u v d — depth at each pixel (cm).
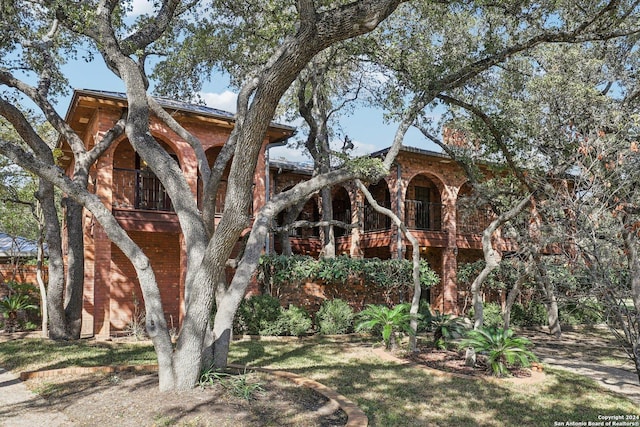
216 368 611
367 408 577
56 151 1366
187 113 1207
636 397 700
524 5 811
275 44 1000
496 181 1228
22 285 1355
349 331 1279
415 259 1023
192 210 636
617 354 1112
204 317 578
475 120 996
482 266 1652
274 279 1270
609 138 648
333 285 1366
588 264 553
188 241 623
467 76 855
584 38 782
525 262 948
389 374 771
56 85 1195
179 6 1010
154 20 910
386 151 1505
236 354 916
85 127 1316
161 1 936
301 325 1183
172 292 1377
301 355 928
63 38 1110
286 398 569
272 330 1164
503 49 868
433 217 1848
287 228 1302
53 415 518
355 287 1399
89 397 566
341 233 2016
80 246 1107
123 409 512
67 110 1236
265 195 1356
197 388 565
